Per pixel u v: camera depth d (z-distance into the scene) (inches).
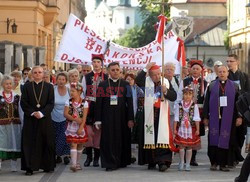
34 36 1674.5
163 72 559.2
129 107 565.6
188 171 556.4
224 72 561.3
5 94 546.0
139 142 560.7
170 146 554.6
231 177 522.9
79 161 573.3
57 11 1830.7
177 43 705.0
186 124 557.9
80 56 647.1
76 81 597.9
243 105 461.4
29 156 533.3
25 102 536.4
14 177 521.7
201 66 607.2
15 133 548.4
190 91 562.3
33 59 1387.8
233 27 2449.6
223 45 3058.6
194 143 558.3
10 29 1657.2
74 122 550.3
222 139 553.9
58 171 554.9
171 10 3430.1
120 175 529.7
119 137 561.6
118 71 564.1
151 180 503.8
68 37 647.8
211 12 3385.8
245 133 567.2
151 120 554.9
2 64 1229.1
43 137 539.5
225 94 559.2
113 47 671.8
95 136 581.6
